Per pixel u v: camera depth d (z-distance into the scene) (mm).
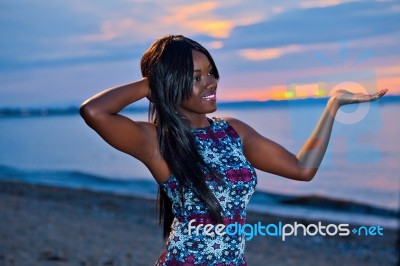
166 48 3160
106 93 3096
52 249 9016
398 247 11430
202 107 3191
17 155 43188
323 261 10578
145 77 3225
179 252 3195
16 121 111625
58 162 37656
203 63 3174
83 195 19688
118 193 20781
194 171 3137
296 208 18141
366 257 11117
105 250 9398
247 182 3232
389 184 21922
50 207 15148
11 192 19938
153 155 3201
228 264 3197
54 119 115500
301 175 3377
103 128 3062
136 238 10836
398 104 55250
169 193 3264
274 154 3385
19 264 7949
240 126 3402
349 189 21266
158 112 3178
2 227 10438
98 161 37062
